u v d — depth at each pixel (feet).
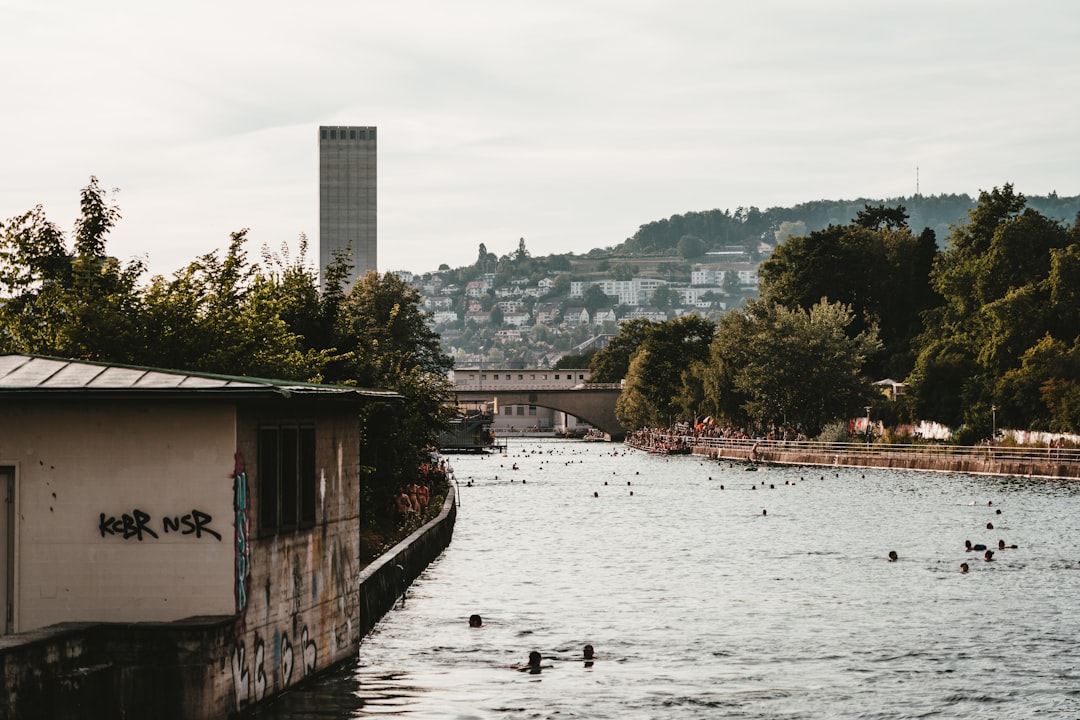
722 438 539.70
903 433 442.50
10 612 67.00
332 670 86.02
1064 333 393.50
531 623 120.37
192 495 66.49
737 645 110.01
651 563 171.83
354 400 84.69
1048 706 88.38
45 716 58.65
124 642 63.52
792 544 196.03
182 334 111.65
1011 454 364.17
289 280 167.12
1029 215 453.17
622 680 95.04
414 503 193.26
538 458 559.79
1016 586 147.13
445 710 82.99
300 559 78.13
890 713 85.97
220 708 64.80
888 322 561.02
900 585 148.36
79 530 67.00
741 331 515.09
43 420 67.15
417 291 523.29
